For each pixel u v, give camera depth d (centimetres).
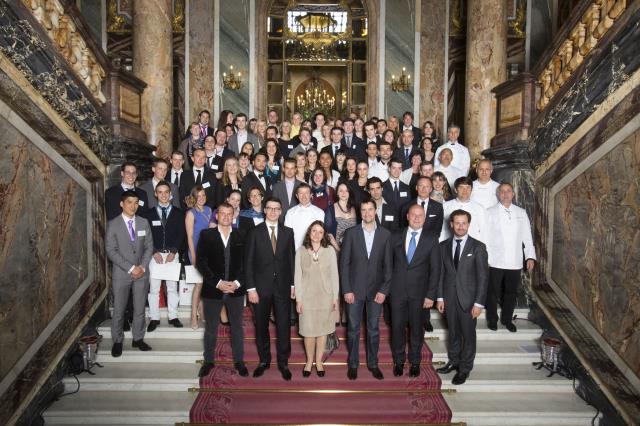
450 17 1181
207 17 1173
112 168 602
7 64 390
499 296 613
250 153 687
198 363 513
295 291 476
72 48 514
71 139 505
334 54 1427
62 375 475
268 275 477
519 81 639
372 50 1196
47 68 452
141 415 435
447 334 547
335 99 1881
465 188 550
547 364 504
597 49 478
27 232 420
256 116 1181
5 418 383
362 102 1312
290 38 1430
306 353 496
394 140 767
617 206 437
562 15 1132
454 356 500
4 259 385
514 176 621
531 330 568
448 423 439
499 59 743
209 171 631
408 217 481
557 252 552
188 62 1166
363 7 1305
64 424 434
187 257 559
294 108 1881
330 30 1472
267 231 478
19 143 407
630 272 415
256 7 1182
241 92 1178
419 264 477
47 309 454
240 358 488
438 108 1181
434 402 460
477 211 555
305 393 472
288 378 478
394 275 483
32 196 428
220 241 482
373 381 479
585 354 481
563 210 541
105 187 597
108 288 593
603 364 449
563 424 448
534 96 626
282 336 481
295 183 594
